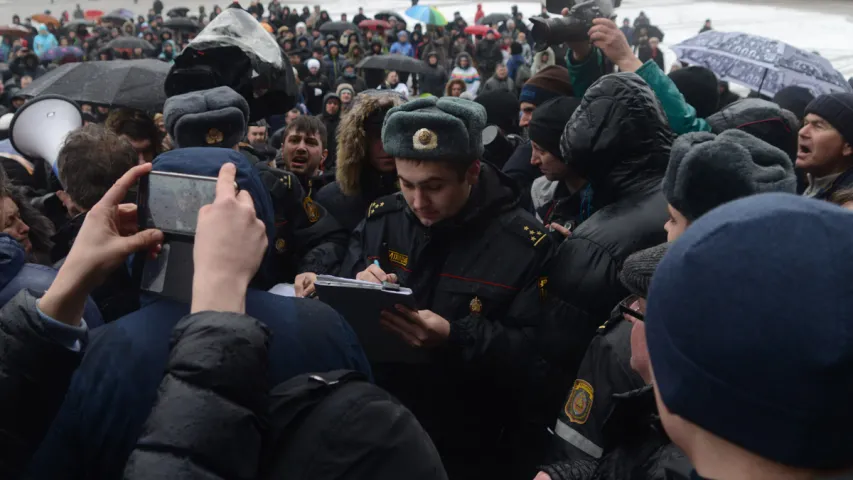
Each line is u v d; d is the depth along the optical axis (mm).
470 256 1746
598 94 1848
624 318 1327
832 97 2457
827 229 484
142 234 888
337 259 2258
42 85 3480
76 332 890
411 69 11500
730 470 508
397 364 1763
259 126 4637
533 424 1815
